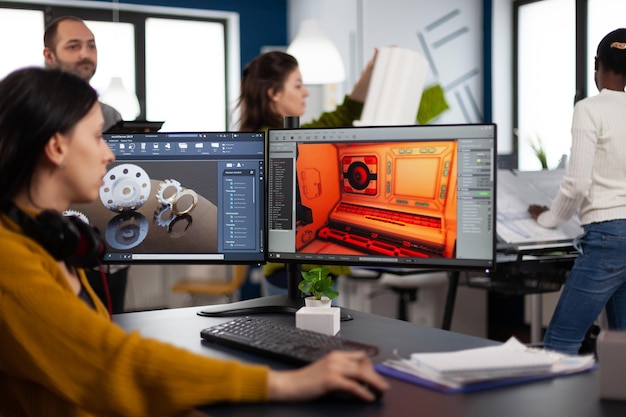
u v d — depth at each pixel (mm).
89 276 2881
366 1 6273
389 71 3311
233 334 1618
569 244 3381
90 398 1171
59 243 1302
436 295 5062
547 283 3904
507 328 5844
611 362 1195
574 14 6039
